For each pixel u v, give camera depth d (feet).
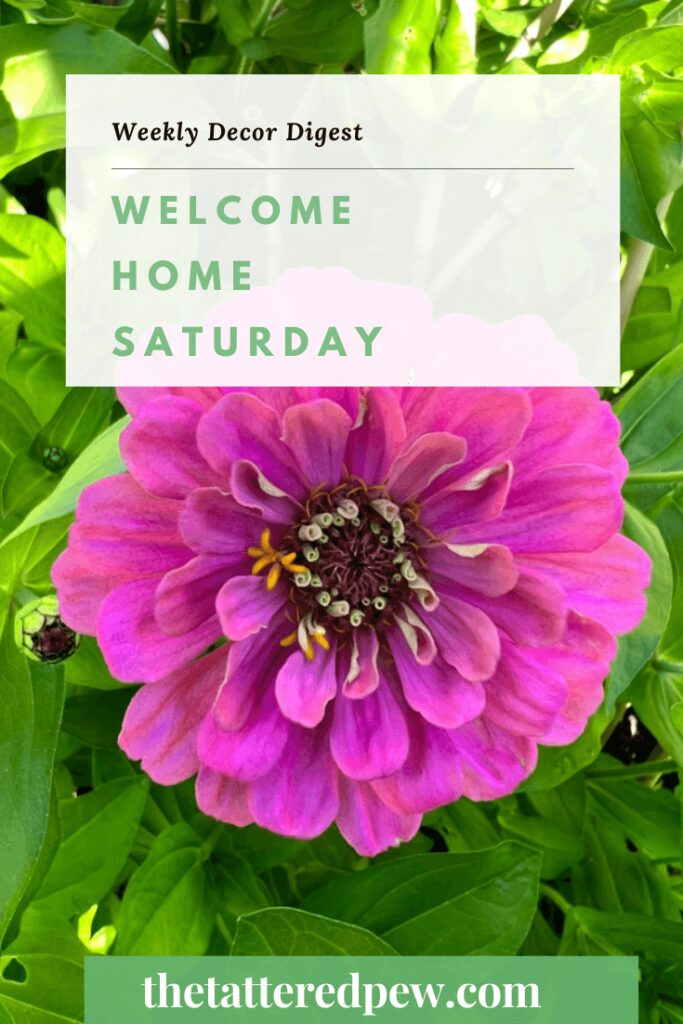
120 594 0.77
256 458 0.77
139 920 0.98
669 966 1.06
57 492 0.85
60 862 1.00
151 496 0.77
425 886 0.99
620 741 1.30
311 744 0.82
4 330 1.02
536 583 0.78
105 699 1.06
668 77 0.95
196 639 0.79
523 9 0.94
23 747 0.88
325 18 0.95
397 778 0.81
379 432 0.79
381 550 0.82
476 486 0.78
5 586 0.90
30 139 0.89
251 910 1.03
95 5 0.95
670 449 1.02
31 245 0.98
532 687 0.79
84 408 1.01
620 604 0.82
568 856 1.11
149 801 1.08
